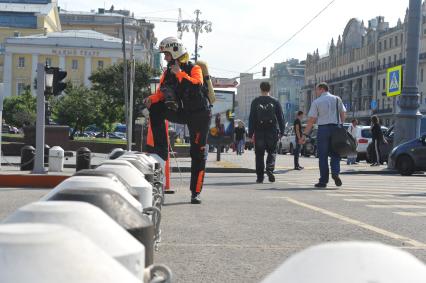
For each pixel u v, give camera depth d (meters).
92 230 1.35
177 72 7.59
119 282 1.03
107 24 137.50
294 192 10.43
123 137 86.75
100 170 2.31
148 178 3.82
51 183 11.05
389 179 15.46
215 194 9.66
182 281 3.89
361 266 0.96
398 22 110.50
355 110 127.06
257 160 13.09
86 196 1.67
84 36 102.81
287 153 42.91
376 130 22.66
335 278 0.95
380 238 5.66
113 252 1.37
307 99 156.62
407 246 5.26
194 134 7.99
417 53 19.59
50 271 0.97
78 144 31.47
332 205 8.39
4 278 0.95
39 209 1.31
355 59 129.25
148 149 8.20
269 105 13.12
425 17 101.75
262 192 10.30
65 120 56.28
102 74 67.06
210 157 28.27
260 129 13.03
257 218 6.87
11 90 99.00
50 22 114.12
